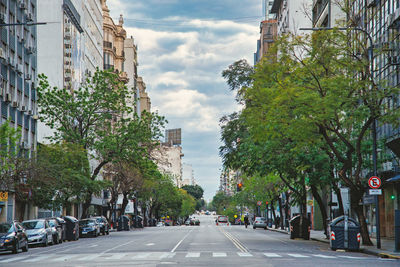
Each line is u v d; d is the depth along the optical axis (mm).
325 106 28906
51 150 48969
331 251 29234
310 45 31000
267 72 31406
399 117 30781
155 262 20891
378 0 41312
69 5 75438
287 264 19688
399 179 35344
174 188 124812
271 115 30484
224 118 50031
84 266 19484
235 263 20234
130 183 77938
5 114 49344
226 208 172375
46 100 54500
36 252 30094
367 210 49312
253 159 39688
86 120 52625
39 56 71875
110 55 107312
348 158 32094
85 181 48594
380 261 22109
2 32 48531
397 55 36812
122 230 75688
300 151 35812
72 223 44156
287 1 84188
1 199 36469
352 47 31391
